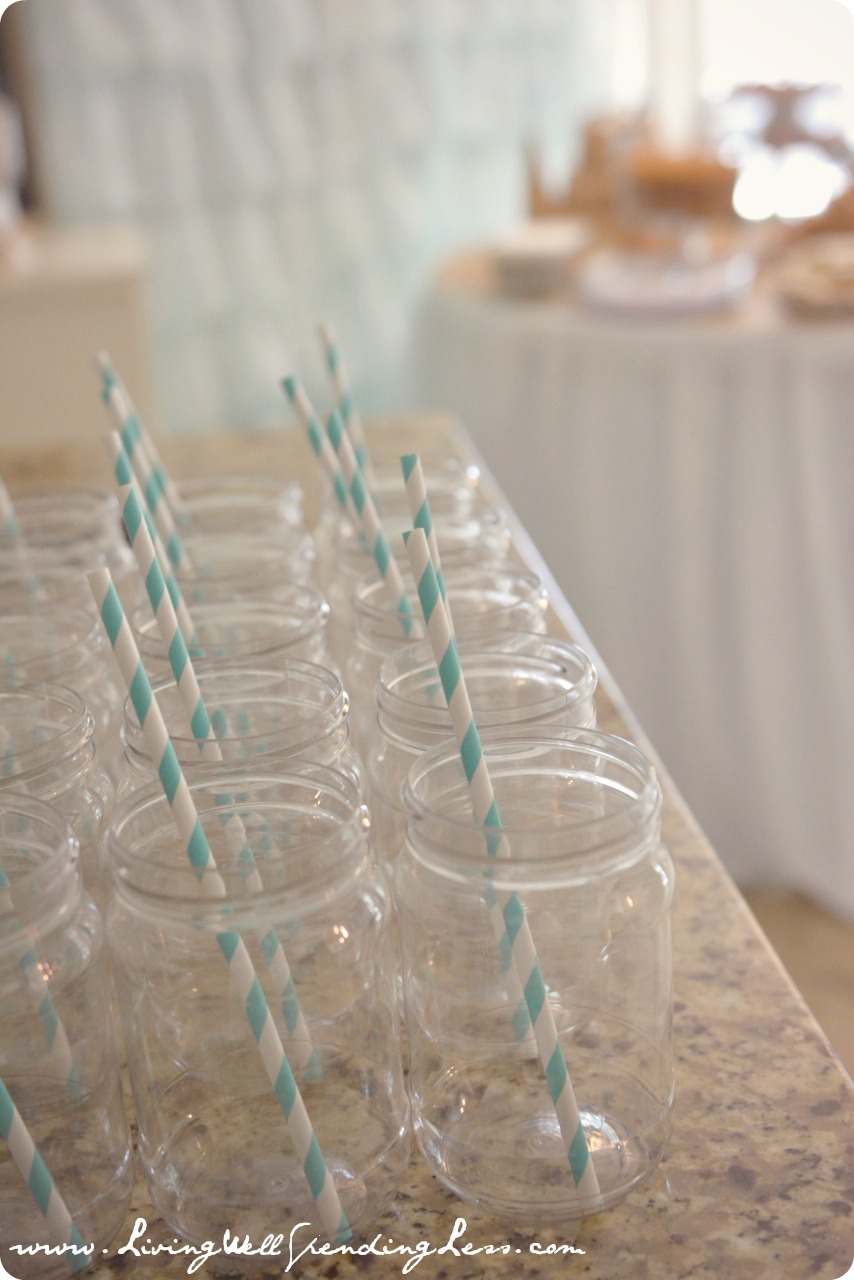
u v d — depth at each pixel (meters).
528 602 0.70
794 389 1.81
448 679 0.47
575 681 0.61
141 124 2.95
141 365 2.41
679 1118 0.55
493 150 3.40
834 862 1.93
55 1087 0.49
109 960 0.57
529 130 3.41
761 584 1.88
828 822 1.92
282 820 0.52
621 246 2.38
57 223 2.95
